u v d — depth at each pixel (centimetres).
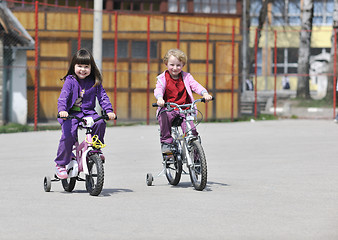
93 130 1936
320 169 2670
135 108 6319
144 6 6512
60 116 1891
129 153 3400
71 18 6175
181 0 6531
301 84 9094
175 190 2067
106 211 1658
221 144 3922
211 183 2242
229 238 1340
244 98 9688
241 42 6619
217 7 6631
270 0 12412
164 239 1329
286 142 4044
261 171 2609
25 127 5288
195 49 6525
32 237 1345
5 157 3219
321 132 4912
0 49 5703
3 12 5662
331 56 8112
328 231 1412
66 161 1967
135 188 2125
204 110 6562
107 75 6319
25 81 5941
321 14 12888
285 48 12594
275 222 1517
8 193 2003
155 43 6438
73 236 1355
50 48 6159
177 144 2142
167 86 2133
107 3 6394
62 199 1867
